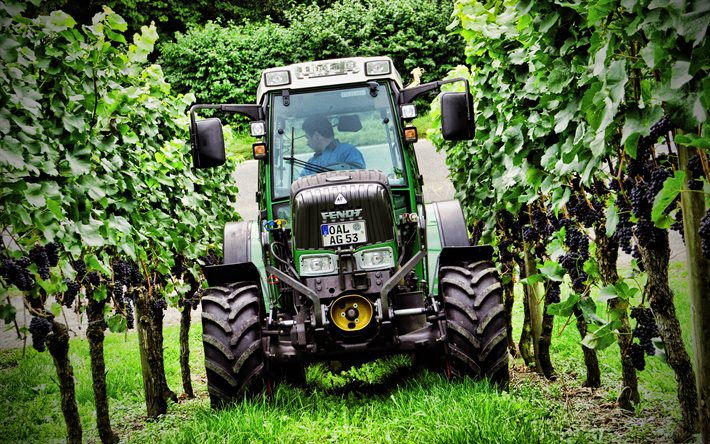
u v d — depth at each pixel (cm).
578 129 439
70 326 1327
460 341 601
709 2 273
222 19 3112
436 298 657
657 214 323
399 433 508
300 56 2692
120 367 984
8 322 405
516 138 561
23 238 454
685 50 308
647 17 315
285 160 680
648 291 434
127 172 609
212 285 667
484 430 469
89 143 550
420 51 2645
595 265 512
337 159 680
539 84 500
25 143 440
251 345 614
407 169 675
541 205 625
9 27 479
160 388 746
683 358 425
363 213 615
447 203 725
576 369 725
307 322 607
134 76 704
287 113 684
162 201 757
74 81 527
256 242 711
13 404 850
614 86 346
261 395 609
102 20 560
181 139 878
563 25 439
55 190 451
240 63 2695
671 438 460
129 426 736
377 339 602
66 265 485
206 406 707
